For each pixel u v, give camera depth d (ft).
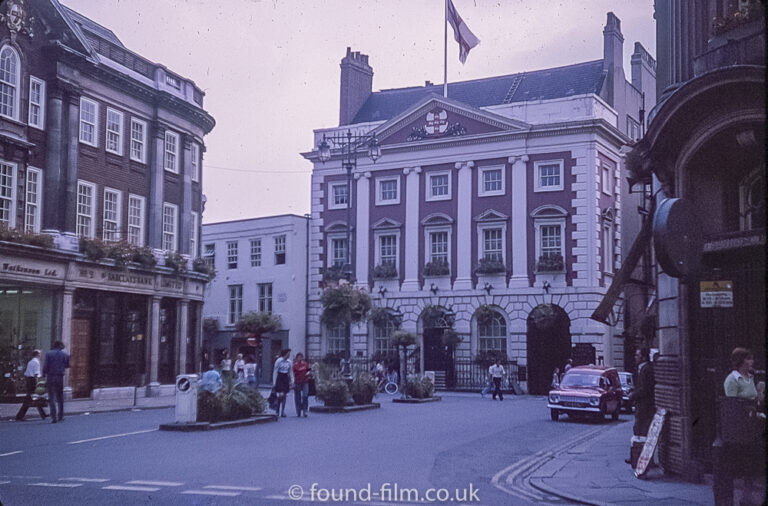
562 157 150.92
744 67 35.78
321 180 173.99
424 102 162.50
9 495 35.27
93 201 105.81
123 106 112.06
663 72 48.62
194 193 130.52
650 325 68.23
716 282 38.42
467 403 113.60
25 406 72.90
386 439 60.49
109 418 75.97
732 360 34.35
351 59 180.96
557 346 150.61
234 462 46.55
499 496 36.76
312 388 121.60
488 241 156.66
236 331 181.78
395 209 165.07
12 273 89.40
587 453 54.29
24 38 95.04
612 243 155.43
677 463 41.78
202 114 128.16
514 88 169.27
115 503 33.35
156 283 115.24
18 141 92.12
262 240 179.63
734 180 41.52
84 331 103.04
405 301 161.38
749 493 32.76
